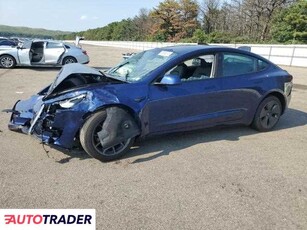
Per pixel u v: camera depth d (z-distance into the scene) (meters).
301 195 3.22
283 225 2.70
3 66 13.75
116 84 3.93
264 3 40.53
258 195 3.18
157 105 4.04
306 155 4.30
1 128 5.03
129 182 3.38
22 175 3.46
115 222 2.69
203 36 41.41
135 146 4.39
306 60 19.25
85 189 3.21
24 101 5.01
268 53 21.98
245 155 4.21
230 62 4.77
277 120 5.39
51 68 14.75
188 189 3.26
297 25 29.39
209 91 4.43
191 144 4.54
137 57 4.89
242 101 4.84
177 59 4.28
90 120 3.70
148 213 2.83
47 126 3.83
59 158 3.93
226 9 52.22
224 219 2.76
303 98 8.66
